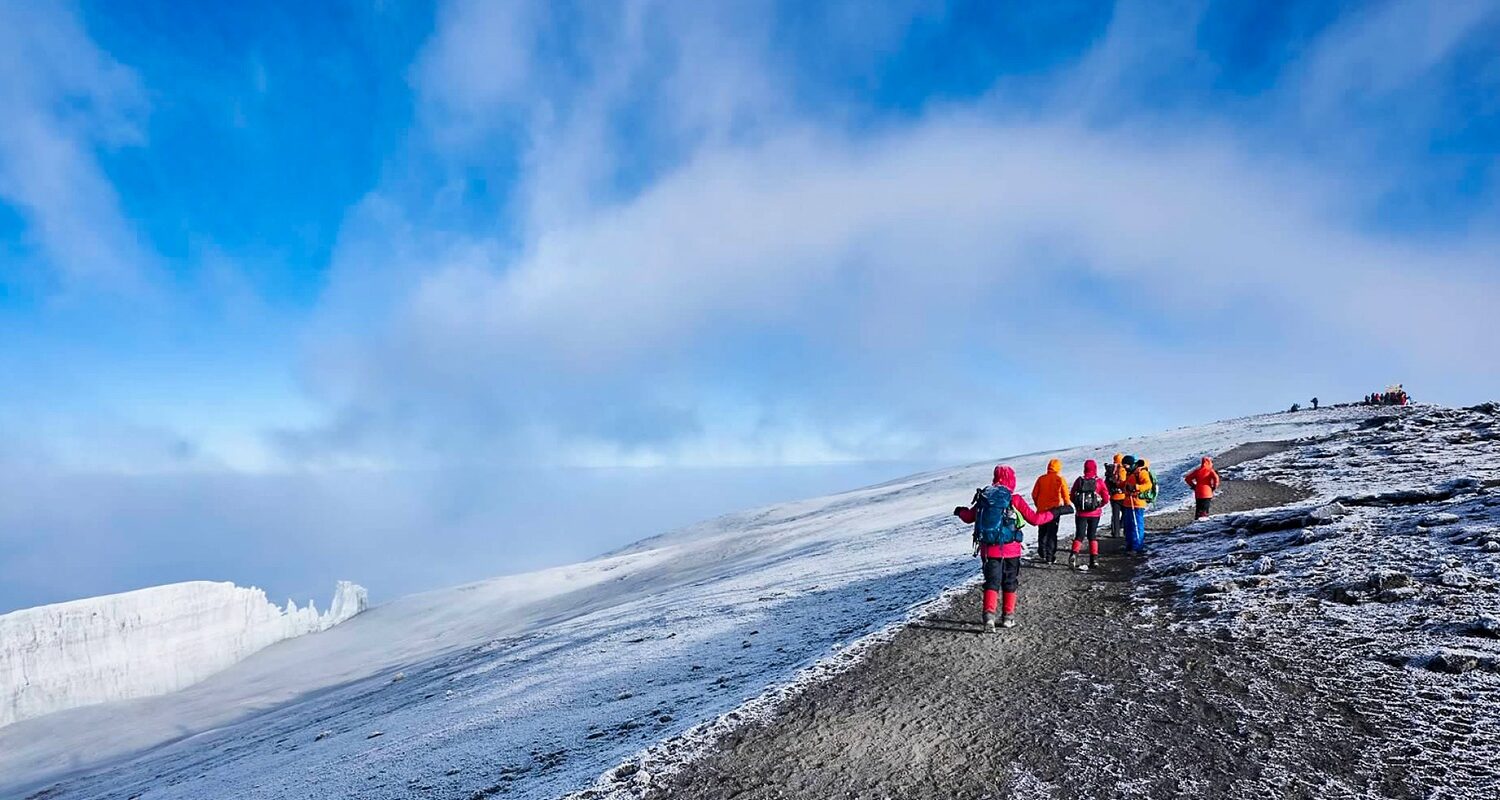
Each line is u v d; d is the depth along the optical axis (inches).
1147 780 259.6
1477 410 1466.5
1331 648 365.4
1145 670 360.8
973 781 267.1
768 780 277.1
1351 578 456.4
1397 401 2292.1
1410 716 289.1
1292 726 290.7
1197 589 484.4
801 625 586.9
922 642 425.7
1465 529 518.9
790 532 2202.3
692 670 503.2
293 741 856.3
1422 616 382.3
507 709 525.0
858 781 271.6
